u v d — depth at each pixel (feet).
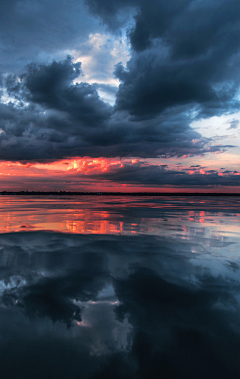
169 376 6.96
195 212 64.34
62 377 6.88
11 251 20.45
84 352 7.93
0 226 34.40
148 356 7.77
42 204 99.91
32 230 30.91
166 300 11.68
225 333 9.03
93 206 86.43
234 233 30.71
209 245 23.41
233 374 7.07
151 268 16.48
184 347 8.21
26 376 6.89
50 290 12.76
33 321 9.71
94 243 23.65
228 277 14.93
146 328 9.30
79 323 9.61
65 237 26.43
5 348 8.07
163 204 107.96
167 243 24.03
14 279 14.25
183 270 16.14
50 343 8.36
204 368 7.29
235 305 11.27
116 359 7.63
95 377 6.88
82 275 15.02
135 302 11.48
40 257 18.80
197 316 10.23
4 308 10.73
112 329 9.21
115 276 14.93
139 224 37.60
